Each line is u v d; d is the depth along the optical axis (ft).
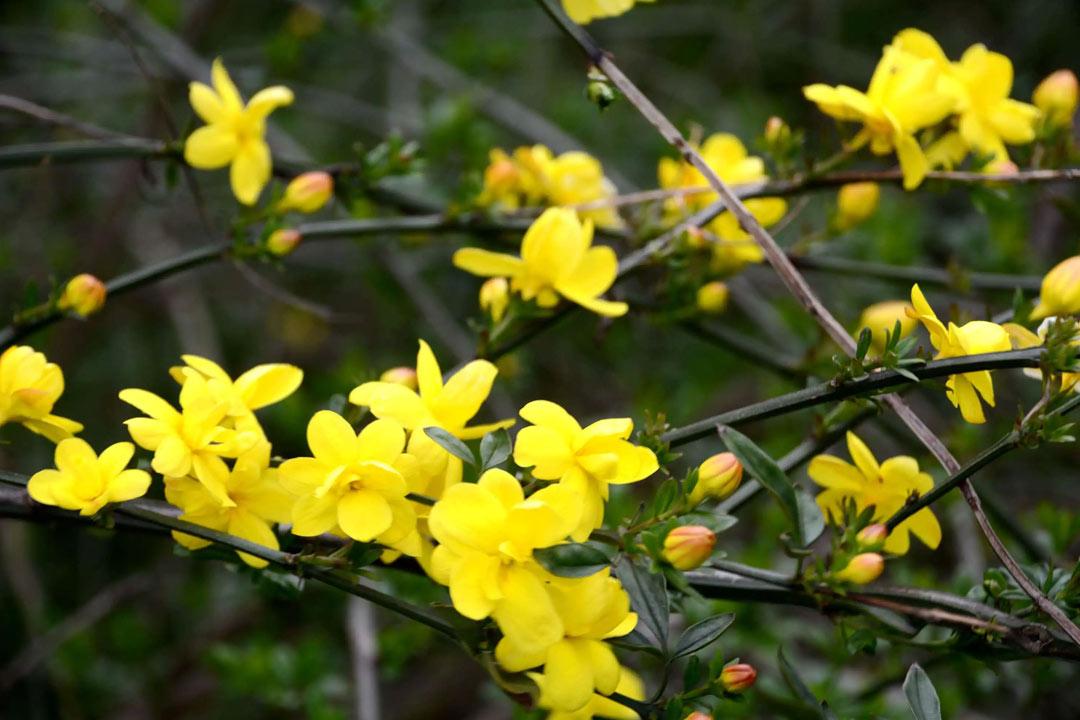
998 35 8.33
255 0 8.05
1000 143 4.21
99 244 6.37
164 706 5.79
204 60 7.20
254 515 3.71
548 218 4.05
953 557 5.66
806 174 4.25
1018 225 5.44
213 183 6.89
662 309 4.44
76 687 5.54
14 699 5.83
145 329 7.15
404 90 7.20
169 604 6.26
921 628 3.73
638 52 8.38
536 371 6.97
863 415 3.98
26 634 6.13
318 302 7.33
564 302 4.15
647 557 3.64
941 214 7.35
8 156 4.27
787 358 4.57
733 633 4.68
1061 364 3.65
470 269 4.07
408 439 3.73
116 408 6.81
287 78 7.23
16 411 3.77
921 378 3.69
